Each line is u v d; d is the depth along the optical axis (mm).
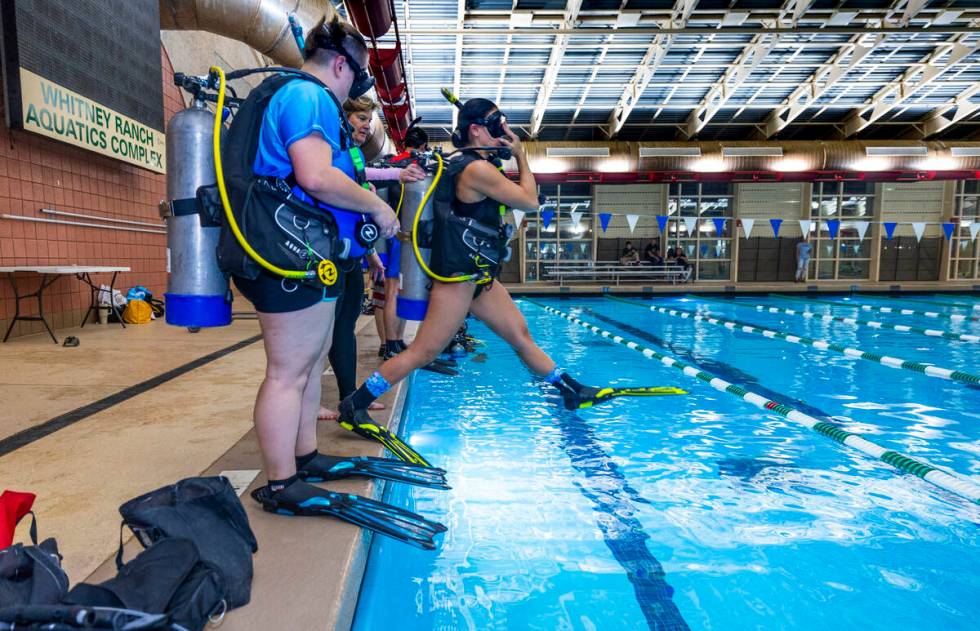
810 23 11672
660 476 2607
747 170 15586
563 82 14195
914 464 2648
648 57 12969
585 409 3801
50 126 5344
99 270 5668
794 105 15211
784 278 18734
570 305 12773
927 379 4773
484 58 12938
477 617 1593
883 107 15352
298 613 1269
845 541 1997
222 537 1322
